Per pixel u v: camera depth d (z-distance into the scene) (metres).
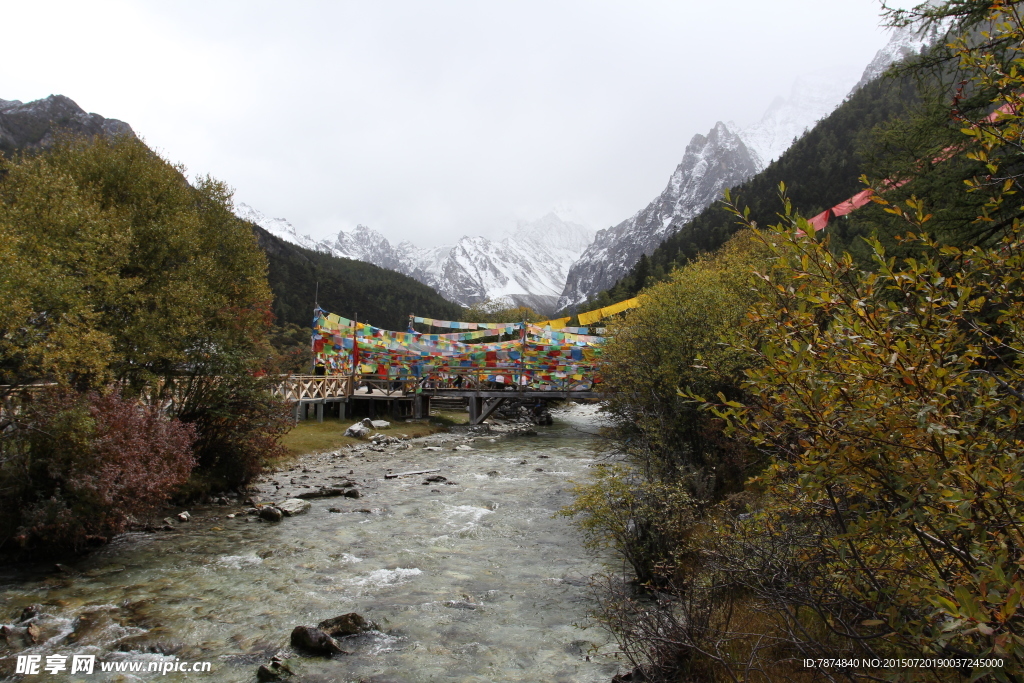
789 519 5.07
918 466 3.08
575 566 10.49
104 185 19.16
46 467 10.22
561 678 6.71
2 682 6.51
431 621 8.25
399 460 22.78
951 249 3.46
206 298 17.92
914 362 3.04
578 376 34.66
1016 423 3.07
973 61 3.71
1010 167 7.93
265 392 16.64
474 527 13.02
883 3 8.76
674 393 13.01
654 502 8.80
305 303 114.31
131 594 9.02
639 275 91.81
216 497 14.99
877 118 109.69
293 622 8.20
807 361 3.27
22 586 9.15
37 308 10.75
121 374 14.52
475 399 35.56
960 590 2.39
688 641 5.71
